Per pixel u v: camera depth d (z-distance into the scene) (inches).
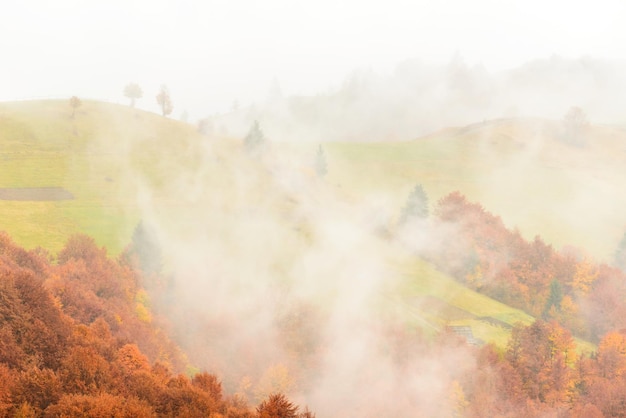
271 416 1419.8
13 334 1110.4
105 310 1798.7
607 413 2723.9
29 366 1037.8
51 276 1854.1
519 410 2632.9
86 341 1256.2
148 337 1918.1
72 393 1000.9
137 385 1196.5
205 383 1489.9
